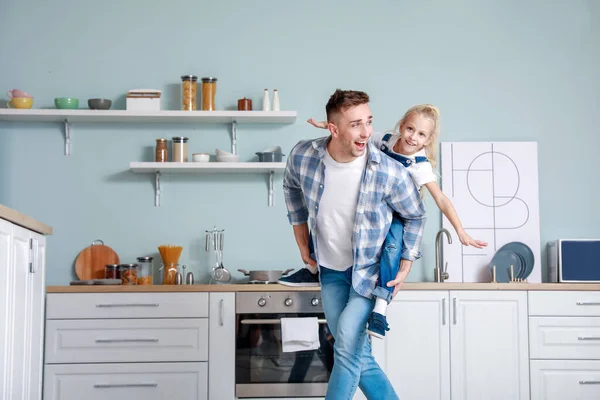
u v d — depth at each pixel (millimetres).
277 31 5254
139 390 4469
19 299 3334
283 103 5203
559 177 5238
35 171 5098
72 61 5188
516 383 4559
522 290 4605
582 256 4898
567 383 4559
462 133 5242
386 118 5223
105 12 5230
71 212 5090
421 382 4551
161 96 5199
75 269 5031
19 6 5203
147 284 4832
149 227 5105
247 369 4523
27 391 3484
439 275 4910
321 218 3293
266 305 4535
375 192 3191
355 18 5277
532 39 5312
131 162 4875
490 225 5168
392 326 4566
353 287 3250
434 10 5305
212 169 4980
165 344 4492
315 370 4535
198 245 5113
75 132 5137
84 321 4480
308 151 3264
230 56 5230
